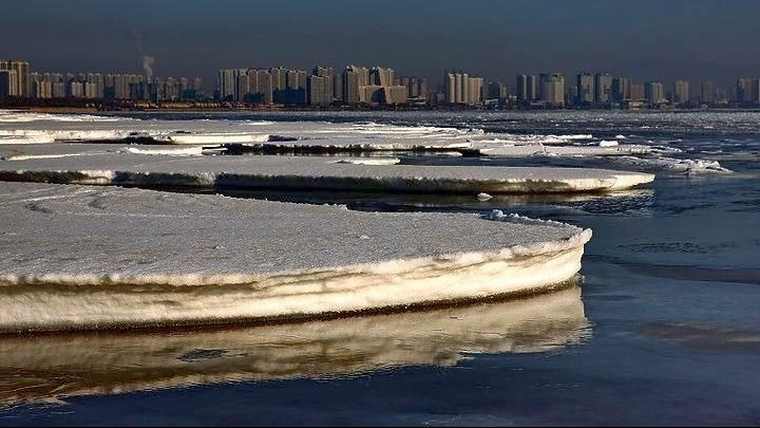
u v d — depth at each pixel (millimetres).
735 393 8547
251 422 7844
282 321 10711
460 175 25453
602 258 15344
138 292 10227
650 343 10180
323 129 65812
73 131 51656
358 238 12719
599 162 36344
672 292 12672
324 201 23109
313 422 7844
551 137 56938
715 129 84125
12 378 8953
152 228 13742
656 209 21922
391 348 9953
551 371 9219
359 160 31234
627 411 8086
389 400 8398
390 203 22797
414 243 12289
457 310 11445
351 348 9922
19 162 29688
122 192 18734
